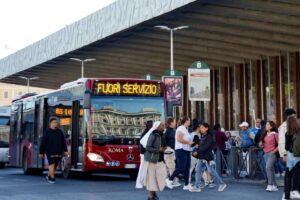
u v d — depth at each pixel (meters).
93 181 18.95
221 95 46.22
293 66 39.41
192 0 27.91
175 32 36.16
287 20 30.69
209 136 14.94
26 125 24.64
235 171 19.03
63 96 20.45
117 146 18.27
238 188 15.64
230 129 46.47
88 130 18.19
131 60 48.06
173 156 16.39
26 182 18.84
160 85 19.03
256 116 42.81
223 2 28.33
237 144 26.45
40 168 22.67
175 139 15.30
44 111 22.28
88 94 18.00
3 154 32.12
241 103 45.12
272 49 39.41
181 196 13.45
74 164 19.17
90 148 18.11
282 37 34.94
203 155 14.80
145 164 11.86
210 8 29.73
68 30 44.78
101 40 39.38
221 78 47.97
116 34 37.19
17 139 25.88
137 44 40.88
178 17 32.34
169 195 13.72
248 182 17.62
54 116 21.16
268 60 41.81
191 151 16.20
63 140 18.47
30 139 23.84
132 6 34.19
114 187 16.20
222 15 31.20
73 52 45.00
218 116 48.19
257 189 15.27
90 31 40.31
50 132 18.34
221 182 14.91
